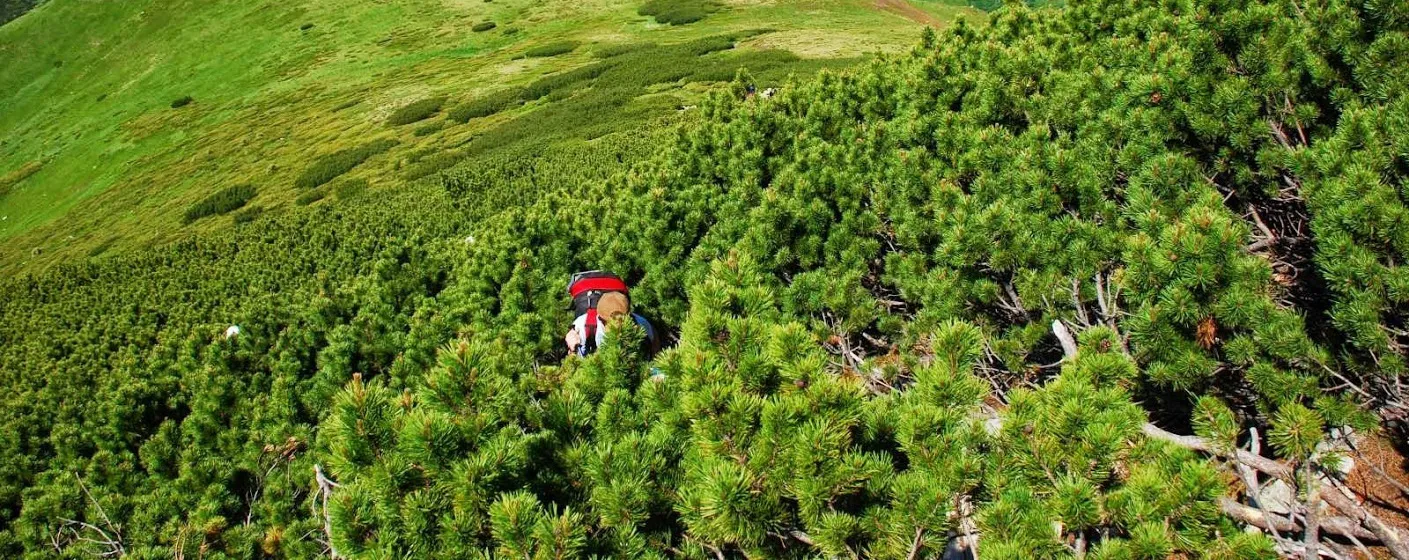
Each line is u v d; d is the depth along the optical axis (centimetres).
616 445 316
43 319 3522
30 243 6375
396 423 301
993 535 271
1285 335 366
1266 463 335
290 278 3034
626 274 692
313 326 754
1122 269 447
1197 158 556
